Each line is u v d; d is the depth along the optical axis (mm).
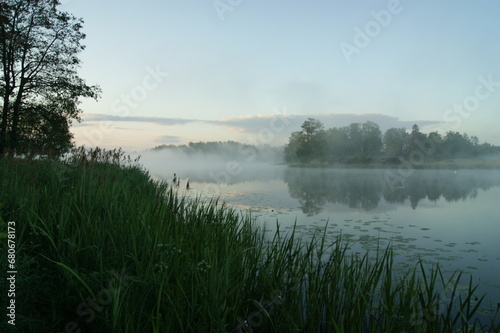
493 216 10320
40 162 7312
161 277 2789
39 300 2730
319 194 16422
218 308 2541
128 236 3215
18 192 4227
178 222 3947
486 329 3229
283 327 2965
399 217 10031
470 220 9609
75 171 6234
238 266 3457
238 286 2990
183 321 2559
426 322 2662
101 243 3090
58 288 2770
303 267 3590
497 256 5805
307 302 3207
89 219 3367
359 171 50500
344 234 7418
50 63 20109
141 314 2504
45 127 19500
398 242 6789
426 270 5031
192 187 17734
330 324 2891
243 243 4426
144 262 2965
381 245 6520
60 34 20344
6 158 7164
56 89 20266
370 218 9727
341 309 3057
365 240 6895
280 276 3426
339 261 3549
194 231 3752
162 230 3512
